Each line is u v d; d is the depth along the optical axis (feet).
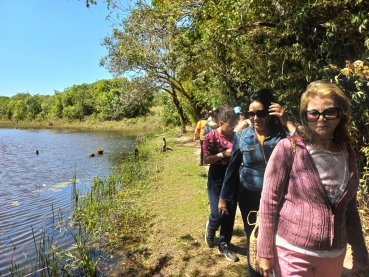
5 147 67.97
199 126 24.93
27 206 25.39
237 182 10.83
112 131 115.03
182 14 21.80
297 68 14.76
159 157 42.68
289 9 13.05
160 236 16.43
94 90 187.62
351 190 5.76
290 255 5.80
